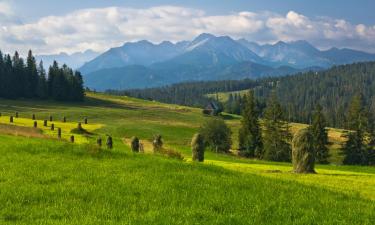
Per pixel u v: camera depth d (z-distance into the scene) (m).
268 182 22.61
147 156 29.30
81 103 188.38
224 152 108.62
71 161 26.03
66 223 14.03
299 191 20.80
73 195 17.98
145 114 165.62
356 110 115.62
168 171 23.92
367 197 22.16
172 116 171.25
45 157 27.17
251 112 114.44
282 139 114.31
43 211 15.52
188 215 15.34
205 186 20.41
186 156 55.31
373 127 114.50
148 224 14.16
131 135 103.94
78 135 78.19
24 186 19.05
